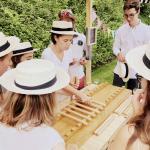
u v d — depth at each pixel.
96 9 6.33
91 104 3.16
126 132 1.55
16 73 1.77
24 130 1.66
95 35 4.42
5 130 1.69
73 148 2.36
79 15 5.89
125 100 3.33
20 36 4.82
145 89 1.50
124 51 4.68
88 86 3.71
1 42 2.65
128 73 4.41
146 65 1.61
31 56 3.25
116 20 7.05
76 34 4.16
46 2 5.15
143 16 8.98
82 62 4.25
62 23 3.37
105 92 3.48
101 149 2.51
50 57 3.52
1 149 1.67
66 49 3.48
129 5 4.34
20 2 4.75
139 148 1.47
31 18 4.95
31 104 1.65
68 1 5.61
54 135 1.71
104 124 2.83
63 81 1.81
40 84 1.69
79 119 2.86
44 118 1.68
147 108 1.50
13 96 1.68
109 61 7.46
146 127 1.47
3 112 1.71
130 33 4.55
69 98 3.31
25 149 1.66
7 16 4.57
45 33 5.23
